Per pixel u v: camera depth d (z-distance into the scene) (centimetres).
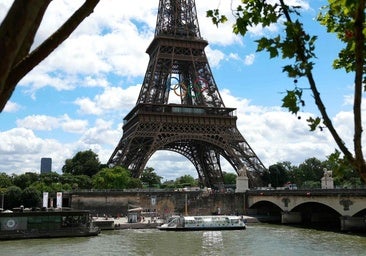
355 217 12862
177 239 12369
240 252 9725
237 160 19700
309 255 9025
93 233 13300
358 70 1002
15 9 819
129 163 19700
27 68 971
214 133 19575
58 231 13088
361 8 970
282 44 1109
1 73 819
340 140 1062
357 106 1014
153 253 9781
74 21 1015
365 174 1019
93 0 1032
